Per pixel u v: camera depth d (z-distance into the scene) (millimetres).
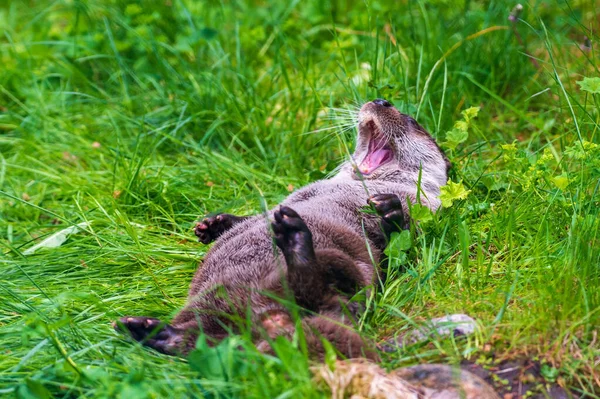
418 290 8016
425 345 7227
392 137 9969
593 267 7781
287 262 7430
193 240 10438
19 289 9055
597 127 9977
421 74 12688
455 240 9031
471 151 11156
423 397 6531
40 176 12188
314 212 8688
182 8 14969
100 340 7789
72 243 10125
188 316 7781
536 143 11867
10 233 10609
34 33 16562
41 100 13602
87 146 12719
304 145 12359
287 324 7152
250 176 11609
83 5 15078
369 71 12750
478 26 13539
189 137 12734
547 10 14336
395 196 8625
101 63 14797
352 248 8352
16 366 7039
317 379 6527
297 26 15617
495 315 7523
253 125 12734
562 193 8977
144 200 11227
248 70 13891
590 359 6852
